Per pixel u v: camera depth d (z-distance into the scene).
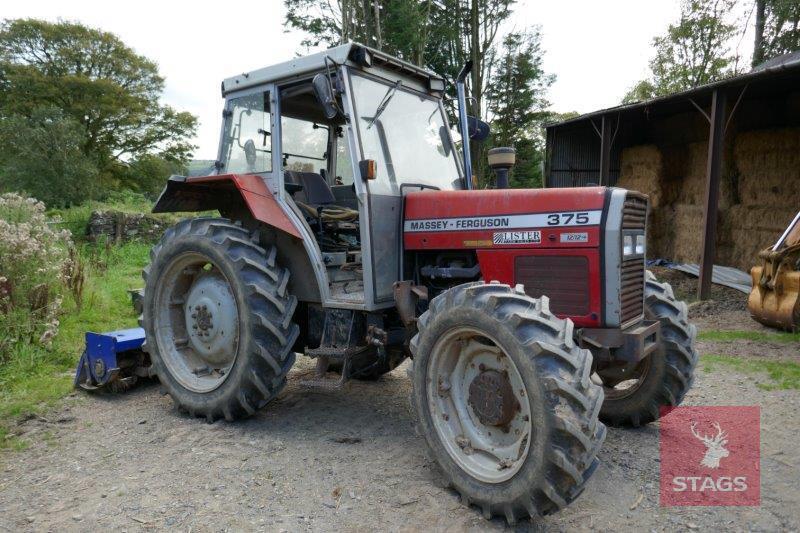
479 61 22.69
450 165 4.18
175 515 2.54
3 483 2.86
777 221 9.86
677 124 12.30
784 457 3.17
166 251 3.97
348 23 20.12
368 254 3.37
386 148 3.66
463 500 2.64
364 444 3.36
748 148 10.47
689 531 2.42
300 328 3.96
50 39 31.22
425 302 3.55
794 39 22.53
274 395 3.64
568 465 2.22
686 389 3.48
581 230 2.88
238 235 3.76
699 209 11.21
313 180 4.26
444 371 2.85
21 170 21.50
